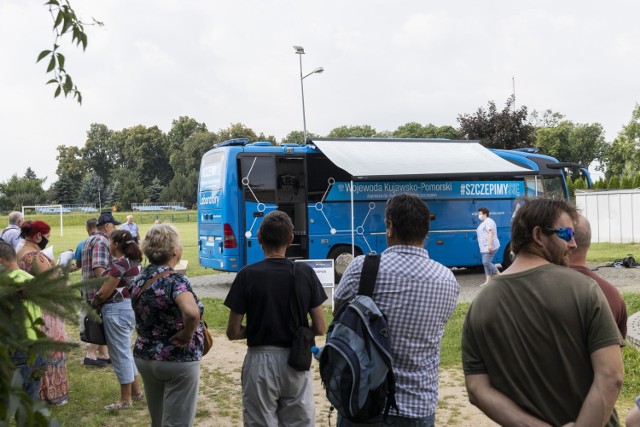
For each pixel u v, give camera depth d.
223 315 13.06
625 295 14.48
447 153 18.08
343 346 3.37
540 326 2.75
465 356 2.99
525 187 19.94
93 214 86.31
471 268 22.20
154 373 4.82
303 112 37.09
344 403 3.34
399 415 3.48
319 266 13.70
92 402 7.42
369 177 15.65
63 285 2.11
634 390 7.55
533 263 2.92
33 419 1.94
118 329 7.09
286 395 4.65
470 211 19.23
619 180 48.62
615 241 33.44
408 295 3.54
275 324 4.57
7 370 1.94
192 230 56.28
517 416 2.76
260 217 17.19
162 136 159.50
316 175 17.84
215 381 8.44
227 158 17.11
